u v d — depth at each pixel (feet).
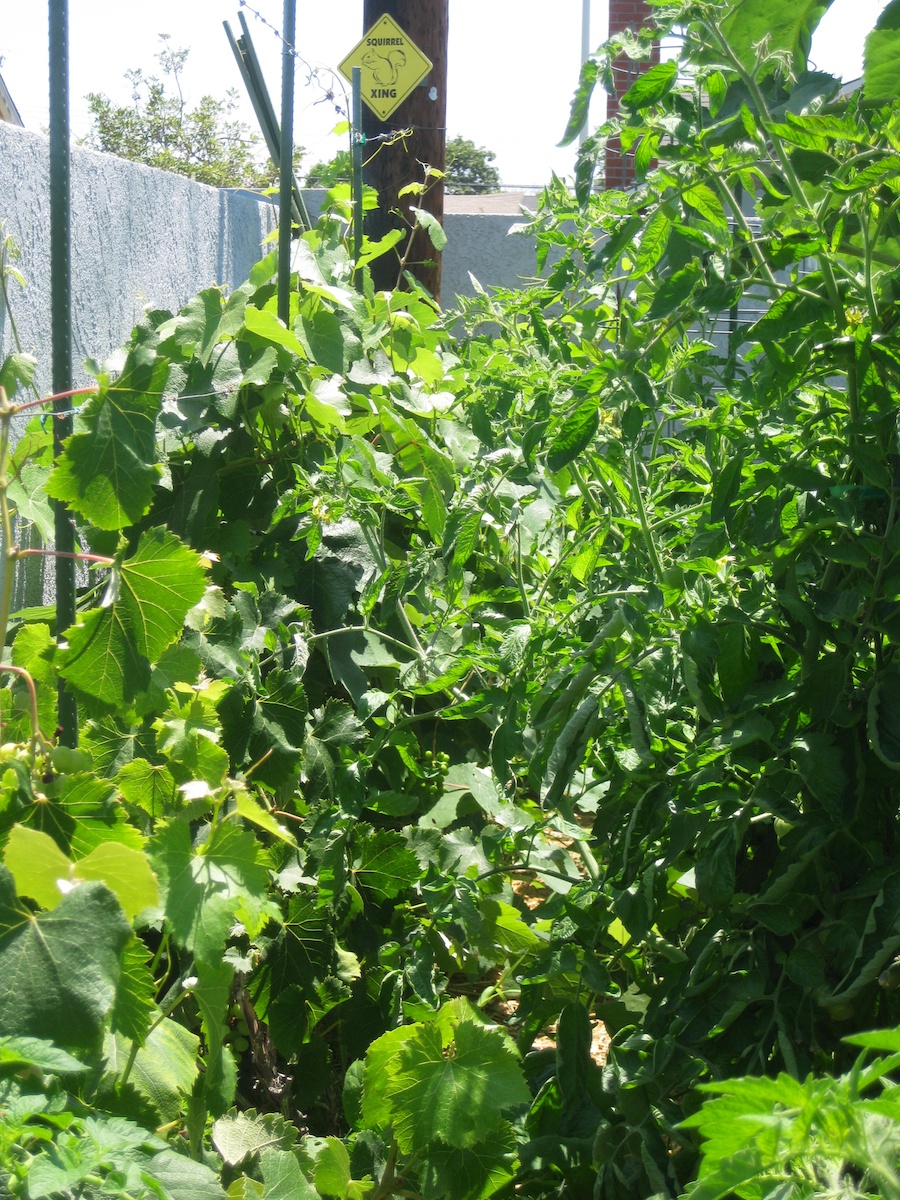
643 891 5.71
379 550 8.57
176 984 5.43
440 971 7.70
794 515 5.81
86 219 9.89
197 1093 4.98
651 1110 5.37
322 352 8.84
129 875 3.98
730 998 5.41
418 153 18.76
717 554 5.76
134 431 4.73
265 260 9.54
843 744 5.73
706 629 5.65
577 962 6.09
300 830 7.42
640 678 5.81
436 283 19.29
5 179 8.12
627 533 6.39
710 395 10.48
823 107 6.60
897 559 5.47
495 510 8.05
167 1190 4.00
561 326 8.91
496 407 9.42
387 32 18.24
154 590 4.68
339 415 8.66
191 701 5.28
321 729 7.50
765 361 6.39
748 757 5.66
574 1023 6.05
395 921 7.42
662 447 9.68
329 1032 7.95
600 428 6.60
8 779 4.26
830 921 5.52
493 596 7.59
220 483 8.71
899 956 5.50
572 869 8.34
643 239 5.72
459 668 6.78
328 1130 7.06
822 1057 5.31
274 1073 6.81
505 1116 5.94
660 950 6.03
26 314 8.49
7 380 7.32
